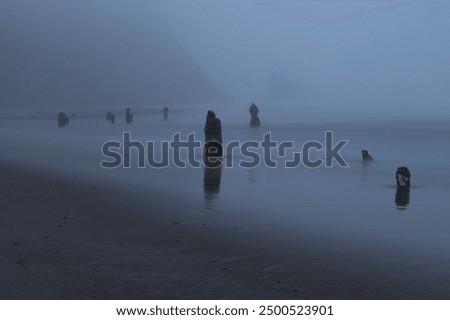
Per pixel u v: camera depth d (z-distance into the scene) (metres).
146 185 22.44
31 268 10.80
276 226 14.82
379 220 15.78
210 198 19.41
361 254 12.00
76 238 13.31
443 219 15.90
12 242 12.86
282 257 11.73
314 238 13.46
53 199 18.73
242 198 19.50
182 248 12.45
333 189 22.03
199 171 27.84
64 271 10.61
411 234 14.00
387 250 12.35
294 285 9.89
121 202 18.30
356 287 9.80
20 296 9.18
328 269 10.87
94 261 11.33
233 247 12.53
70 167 28.83
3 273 10.45
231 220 15.58
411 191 21.62
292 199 19.48
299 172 27.86
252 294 9.40
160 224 14.93
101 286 9.73
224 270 10.76
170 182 23.50
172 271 10.68
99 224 14.87
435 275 10.50
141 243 12.87
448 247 12.63
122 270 10.72
